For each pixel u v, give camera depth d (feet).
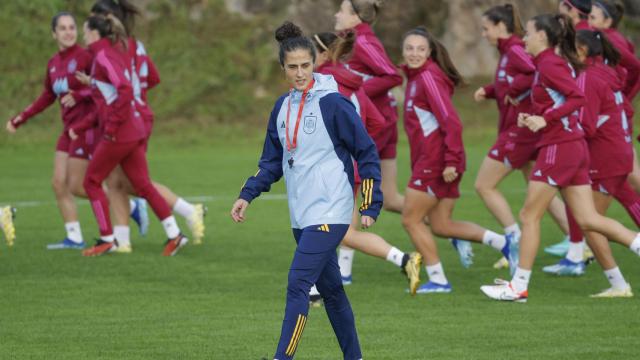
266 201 171.73
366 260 119.03
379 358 72.59
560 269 108.47
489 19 110.01
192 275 107.65
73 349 75.20
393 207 110.42
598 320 84.94
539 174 91.76
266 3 306.96
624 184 103.35
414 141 97.96
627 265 113.09
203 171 209.87
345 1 104.63
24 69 277.64
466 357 72.64
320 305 91.66
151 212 159.74
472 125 281.74
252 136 269.44
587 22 110.63
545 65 90.17
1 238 133.49
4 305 91.97
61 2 289.53
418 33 96.07
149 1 299.99
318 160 65.98
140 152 117.70
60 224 145.28
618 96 103.40
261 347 75.97
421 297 96.37
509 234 101.71
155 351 74.74
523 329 81.66
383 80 103.14
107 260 116.67
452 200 99.91
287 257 119.24
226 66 292.81
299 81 65.92
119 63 113.39
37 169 213.05
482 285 102.73
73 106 121.80
